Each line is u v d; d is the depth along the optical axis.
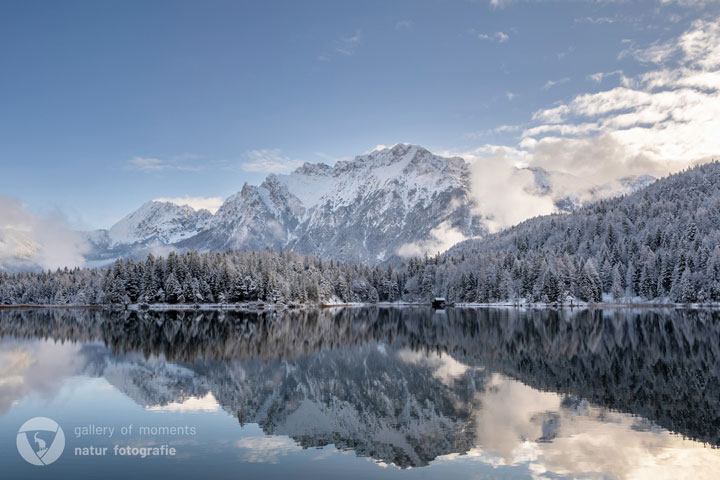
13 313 180.12
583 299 186.38
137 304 191.75
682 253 181.00
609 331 92.00
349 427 33.19
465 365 56.72
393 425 33.50
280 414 36.50
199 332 99.06
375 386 45.94
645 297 185.88
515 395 41.47
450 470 25.41
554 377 48.94
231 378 50.28
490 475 24.72
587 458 26.86
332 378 50.00
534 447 28.64
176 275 196.62
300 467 25.92
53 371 54.25
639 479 24.05
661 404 37.84
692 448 28.17
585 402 38.88
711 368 52.62
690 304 170.12
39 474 25.19
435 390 43.88
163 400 40.88
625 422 33.25
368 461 26.80
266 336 91.00
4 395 42.66
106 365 58.38
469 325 112.06
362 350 70.56
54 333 97.12
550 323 113.06
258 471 25.34
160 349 72.44
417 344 76.81
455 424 33.53
